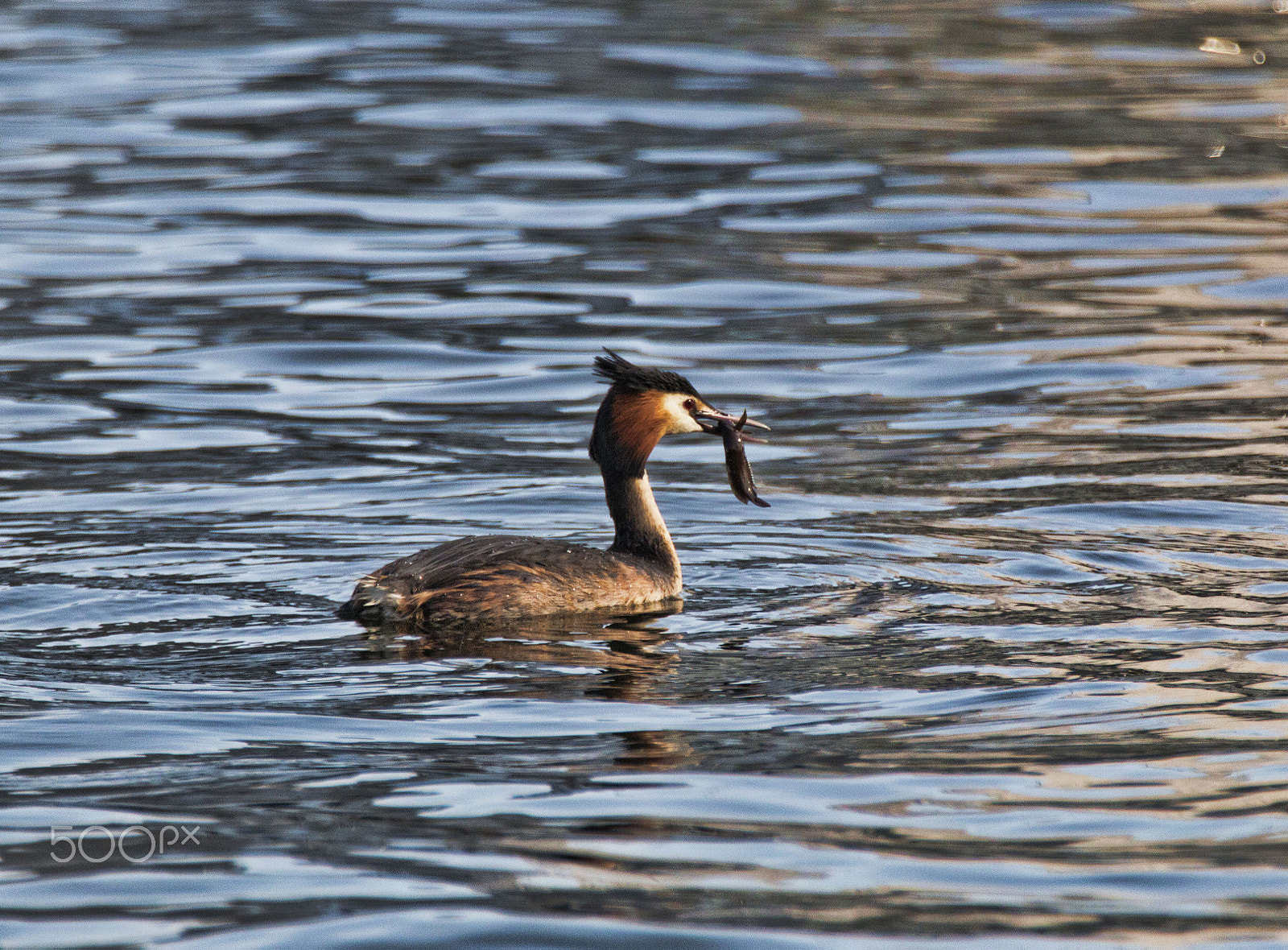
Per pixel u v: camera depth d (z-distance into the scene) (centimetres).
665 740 873
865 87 3366
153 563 1229
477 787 809
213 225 2461
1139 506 1380
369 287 2167
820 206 2528
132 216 2509
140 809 781
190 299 2116
